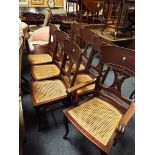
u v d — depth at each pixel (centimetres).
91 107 140
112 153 148
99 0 363
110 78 268
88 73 192
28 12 470
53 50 227
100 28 385
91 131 118
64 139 161
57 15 454
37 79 187
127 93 230
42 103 150
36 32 297
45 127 174
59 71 201
